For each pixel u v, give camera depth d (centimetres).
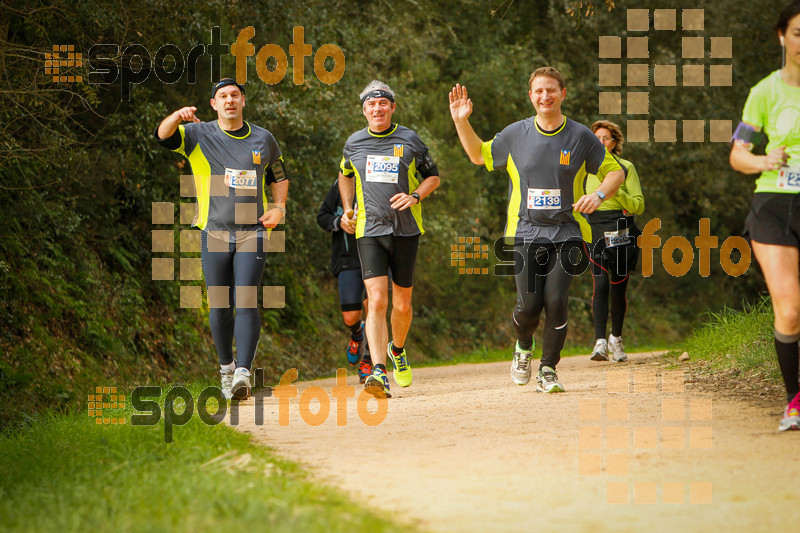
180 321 2548
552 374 1440
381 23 4047
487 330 4656
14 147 1858
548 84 1391
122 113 2367
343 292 2066
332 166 3253
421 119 4316
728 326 1889
